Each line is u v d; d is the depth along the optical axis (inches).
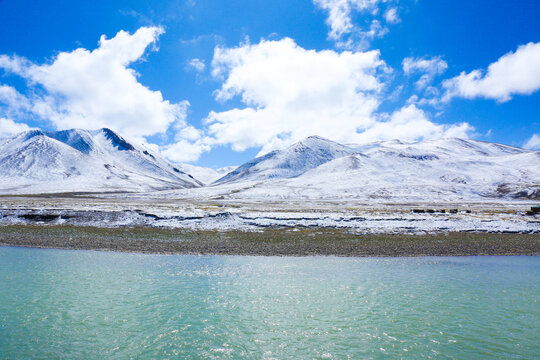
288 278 1192.2
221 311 879.1
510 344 709.9
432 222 2303.2
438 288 1087.6
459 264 1438.2
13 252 1569.9
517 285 1125.7
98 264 1355.8
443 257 1581.0
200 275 1218.6
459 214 2854.3
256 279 1176.2
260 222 2257.6
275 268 1337.4
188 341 713.0
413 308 909.2
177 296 987.3
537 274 1274.6
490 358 651.5
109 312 858.8
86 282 1103.0
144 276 1189.1
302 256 1563.7
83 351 665.0
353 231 2101.4
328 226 2207.2
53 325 778.2
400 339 730.2
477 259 1549.0
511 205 4945.9
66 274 1195.3
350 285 1114.7
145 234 1993.1
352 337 740.0
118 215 2347.4
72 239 1873.8
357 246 1772.9
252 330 770.8
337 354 664.4
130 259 1459.2
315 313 871.7
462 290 1067.3
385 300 970.1
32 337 719.1
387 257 1565.0
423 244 1838.1
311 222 2261.3
